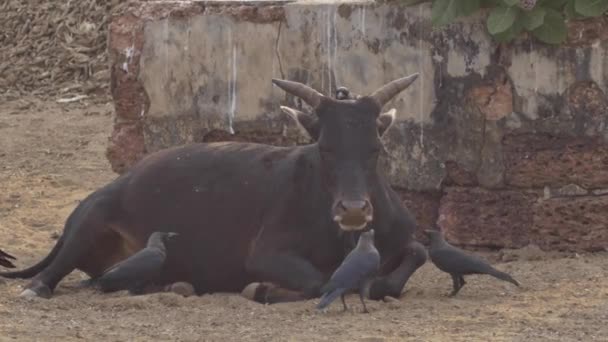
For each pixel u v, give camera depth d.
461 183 37.75
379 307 30.38
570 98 36.31
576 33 36.03
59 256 33.44
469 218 37.56
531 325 28.41
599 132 36.22
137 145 41.81
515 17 35.78
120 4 70.44
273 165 33.25
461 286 32.25
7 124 60.91
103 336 27.45
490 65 36.91
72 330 28.03
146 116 41.59
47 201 45.97
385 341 26.80
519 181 36.97
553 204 36.75
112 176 50.50
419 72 37.78
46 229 41.81
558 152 36.59
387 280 31.70
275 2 39.78
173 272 33.53
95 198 34.12
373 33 38.34
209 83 40.59
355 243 31.45
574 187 36.66
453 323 28.61
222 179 33.53
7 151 55.66
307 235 31.86
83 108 64.56
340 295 29.50
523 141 36.91
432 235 31.81
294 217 32.12
